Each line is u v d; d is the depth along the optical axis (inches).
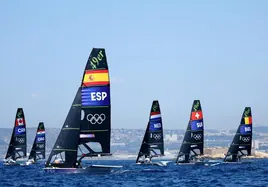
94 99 6476.4
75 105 6496.1
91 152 6525.6
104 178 6589.6
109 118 6491.1
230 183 6501.0
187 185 6195.9
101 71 6501.0
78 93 6496.1
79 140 6476.4
